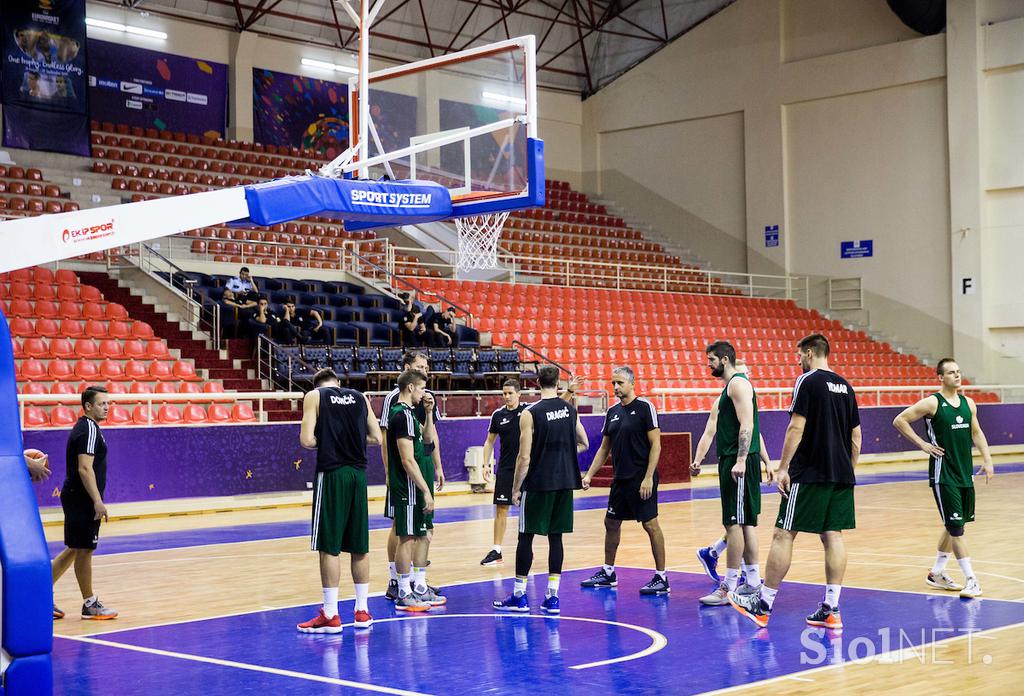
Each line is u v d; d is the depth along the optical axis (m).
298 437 15.37
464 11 29.77
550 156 32.09
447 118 8.78
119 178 23.11
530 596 8.03
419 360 7.60
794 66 28.59
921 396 24.33
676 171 31.08
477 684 5.43
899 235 27.03
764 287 28.14
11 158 22.41
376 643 6.45
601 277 26.61
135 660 6.06
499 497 9.60
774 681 5.38
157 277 18.94
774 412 20.05
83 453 7.19
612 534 8.30
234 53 26.64
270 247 23.11
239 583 8.83
